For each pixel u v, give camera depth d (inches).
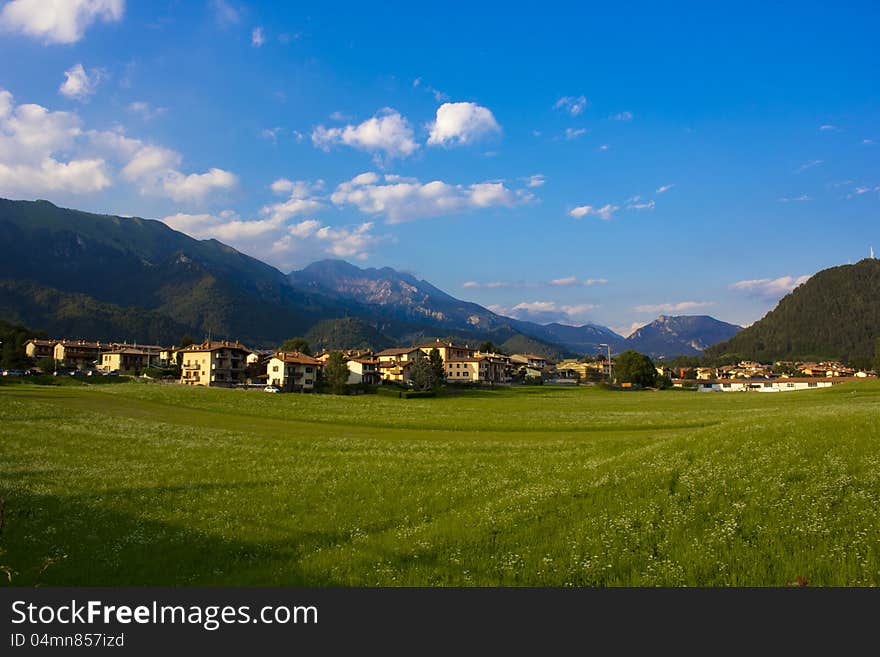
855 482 858.8
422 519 906.7
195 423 2421.3
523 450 1583.4
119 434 1985.7
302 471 1310.3
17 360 5383.9
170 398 3329.2
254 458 1518.2
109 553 766.5
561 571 654.5
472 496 1034.1
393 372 6791.3
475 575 657.6
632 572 641.0
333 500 1042.1
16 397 2883.9
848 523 719.7
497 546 739.4
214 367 5757.9
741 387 7815.0
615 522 777.6
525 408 3506.4
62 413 2452.0
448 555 717.9
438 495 1045.2
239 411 2925.7
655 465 1055.6
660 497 863.7
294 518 927.0
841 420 1298.0
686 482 920.3
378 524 887.1
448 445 1732.3
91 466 1403.8
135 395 3390.7
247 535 840.3
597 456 1374.3
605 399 4643.2
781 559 645.3
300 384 5693.9
